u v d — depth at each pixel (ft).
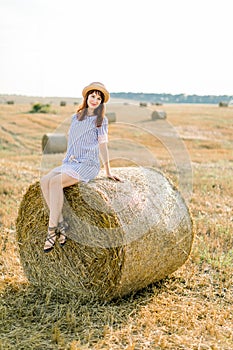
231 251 22.67
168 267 18.67
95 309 16.75
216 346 14.30
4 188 35.40
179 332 15.19
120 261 16.65
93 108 17.54
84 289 17.57
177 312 16.60
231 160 57.47
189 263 21.22
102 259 17.10
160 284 19.19
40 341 14.64
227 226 27.20
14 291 18.22
